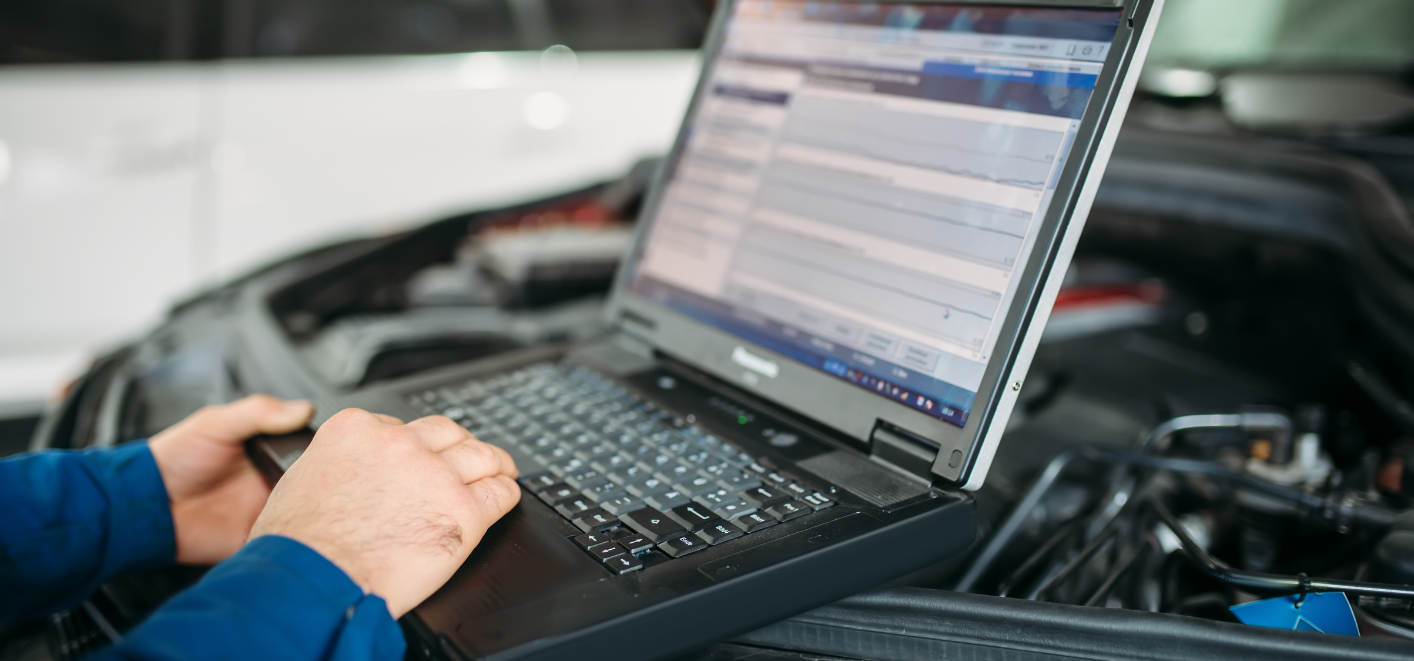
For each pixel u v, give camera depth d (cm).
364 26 258
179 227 228
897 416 68
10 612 68
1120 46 62
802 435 73
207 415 77
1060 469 78
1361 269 90
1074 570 69
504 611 51
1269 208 103
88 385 104
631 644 50
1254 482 74
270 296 124
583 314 136
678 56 297
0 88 215
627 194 168
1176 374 106
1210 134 112
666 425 75
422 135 254
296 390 96
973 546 74
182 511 78
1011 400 63
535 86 269
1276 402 98
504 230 163
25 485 69
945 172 71
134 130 225
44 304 214
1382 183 95
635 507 62
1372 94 114
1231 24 131
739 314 83
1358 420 95
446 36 268
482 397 83
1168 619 54
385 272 143
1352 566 70
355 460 57
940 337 67
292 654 46
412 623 52
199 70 237
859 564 57
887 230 73
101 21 228
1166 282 126
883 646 58
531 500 64
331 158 245
